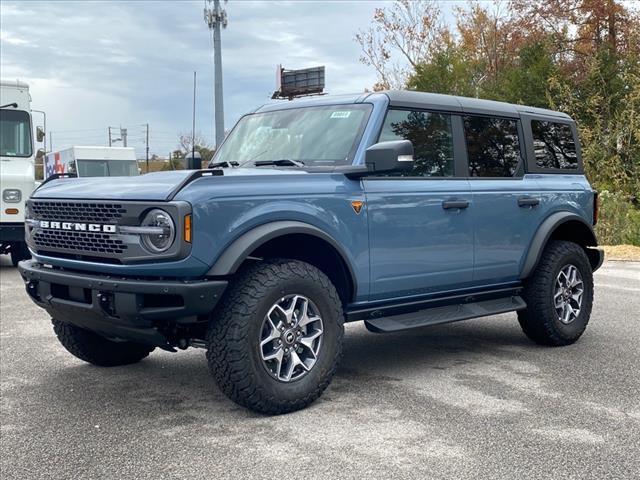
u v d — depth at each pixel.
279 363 4.38
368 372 5.49
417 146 5.33
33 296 4.92
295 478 3.44
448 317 5.47
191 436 4.06
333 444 3.90
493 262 5.77
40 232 4.80
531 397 4.78
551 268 6.17
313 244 4.73
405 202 5.09
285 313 4.39
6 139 13.50
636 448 3.83
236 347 4.18
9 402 4.76
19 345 6.54
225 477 3.46
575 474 3.48
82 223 4.42
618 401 4.68
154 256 4.05
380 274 4.98
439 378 5.30
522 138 6.25
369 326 5.02
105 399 4.82
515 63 29.08
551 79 18.64
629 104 16.75
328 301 4.57
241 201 4.23
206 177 4.16
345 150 4.98
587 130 17.16
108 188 4.43
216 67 23.83
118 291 4.14
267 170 4.88
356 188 4.85
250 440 3.98
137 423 4.30
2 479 3.48
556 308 6.28
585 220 6.55
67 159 23.81
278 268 4.39
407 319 5.27
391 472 3.50
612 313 7.95
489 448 3.82
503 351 6.21
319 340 4.57
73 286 4.41
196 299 4.05
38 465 3.65
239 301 4.22
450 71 22.70
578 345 6.43
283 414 4.43
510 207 5.88
